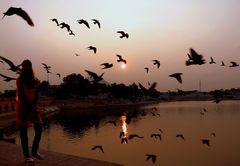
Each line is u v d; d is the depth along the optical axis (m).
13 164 6.95
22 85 6.64
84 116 81.19
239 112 94.56
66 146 38.81
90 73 5.43
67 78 75.81
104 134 48.75
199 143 42.09
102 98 146.12
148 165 29.97
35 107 6.84
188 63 4.22
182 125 62.69
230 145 40.53
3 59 5.09
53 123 64.50
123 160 31.86
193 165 29.73
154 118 77.31
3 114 51.09
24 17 3.67
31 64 6.77
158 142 42.69
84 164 7.05
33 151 7.16
